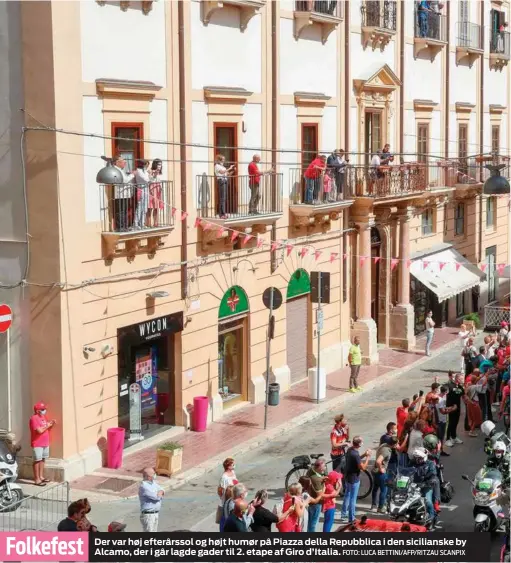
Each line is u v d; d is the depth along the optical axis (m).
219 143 31.12
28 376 25.25
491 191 24.95
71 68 24.78
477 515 21.20
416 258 44.19
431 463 22.14
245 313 33.00
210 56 30.39
